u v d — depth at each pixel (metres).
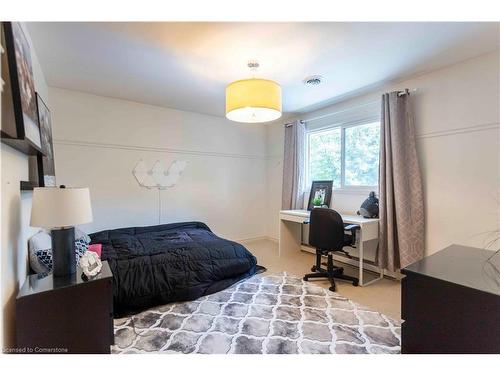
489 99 2.26
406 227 2.72
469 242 2.41
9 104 1.19
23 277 1.51
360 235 2.79
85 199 1.45
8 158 1.31
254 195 4.84
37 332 1.20
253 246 4.42
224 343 1.74
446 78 2.52
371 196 3.09
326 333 1.86
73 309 1.27
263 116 2.44
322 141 3.96
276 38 1.97
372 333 1.86
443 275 1.11
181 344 1.73
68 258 1.42
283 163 4.42
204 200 4.28
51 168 2.50
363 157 3.36
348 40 2.00
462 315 1.02
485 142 2.30
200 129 4.20
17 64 1.25
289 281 2.82
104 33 1.90
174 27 1.82
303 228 4.10
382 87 3.01
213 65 2.44
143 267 2.29
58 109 3.06
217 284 2.58
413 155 2.72
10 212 1.31
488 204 2.29
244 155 4.70
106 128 3.39
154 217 3.81
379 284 2.79
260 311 2.17
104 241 2.88
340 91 3.14
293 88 3.04
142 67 2.48
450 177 2.53
